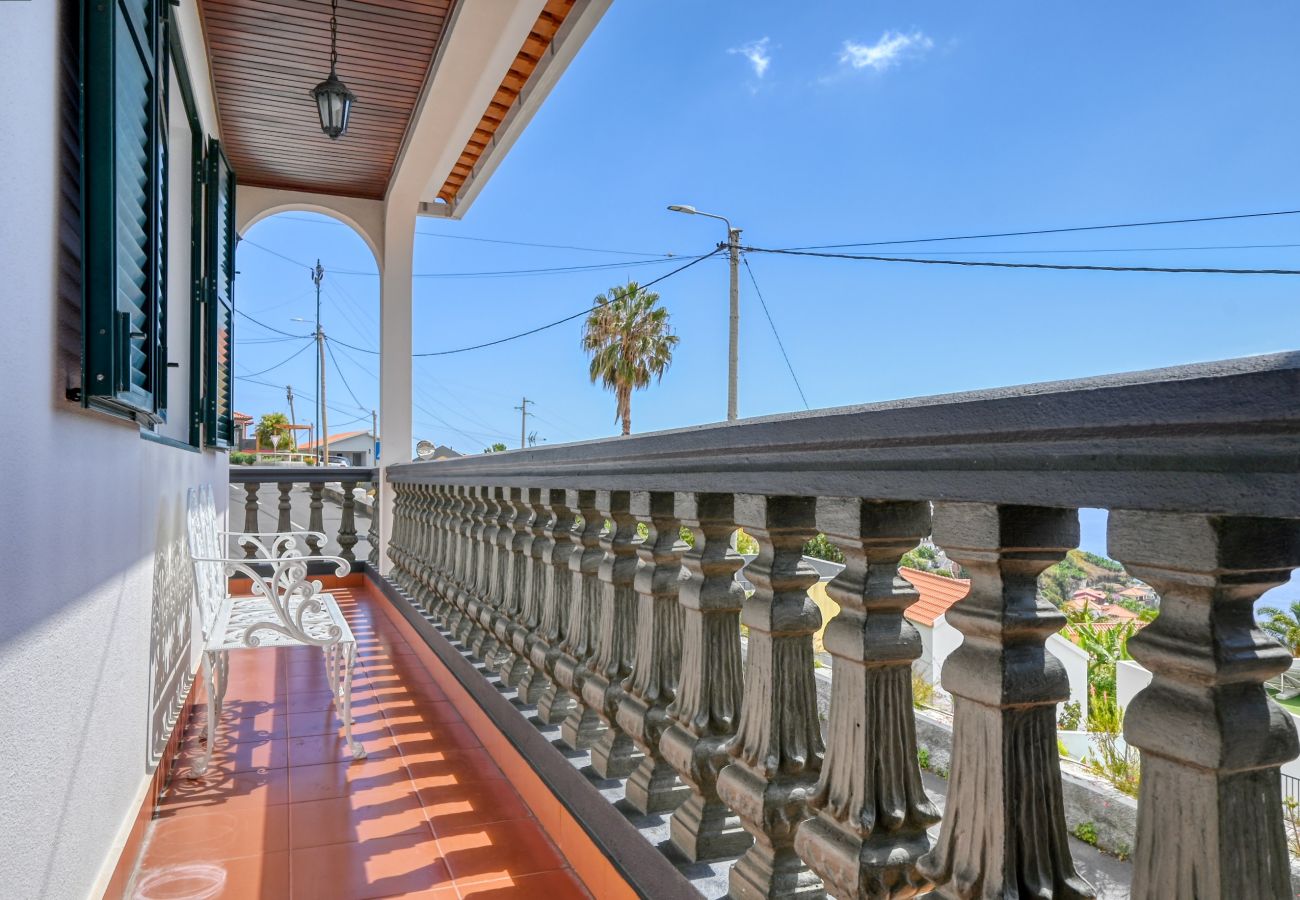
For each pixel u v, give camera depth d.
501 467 3.38
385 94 6.23
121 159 2.06
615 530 2.40
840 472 1.30
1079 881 1.06
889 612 1.35
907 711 1.36
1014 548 1.02
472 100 5.93
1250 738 0.79
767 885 1.57
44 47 1.61
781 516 1.58
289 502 8.09
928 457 1.10
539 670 3.03
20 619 1.44
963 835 1.09
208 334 4.80
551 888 2.34
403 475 5.93
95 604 2.00
